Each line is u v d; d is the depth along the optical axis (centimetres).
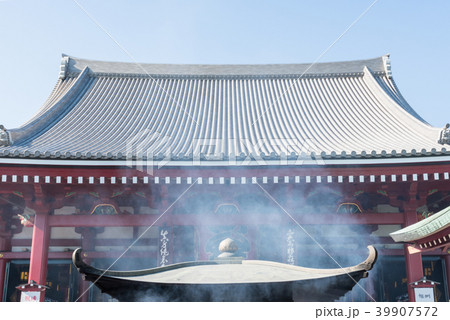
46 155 1307
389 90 2294
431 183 1419
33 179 1350
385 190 1448
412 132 1727
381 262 1739
